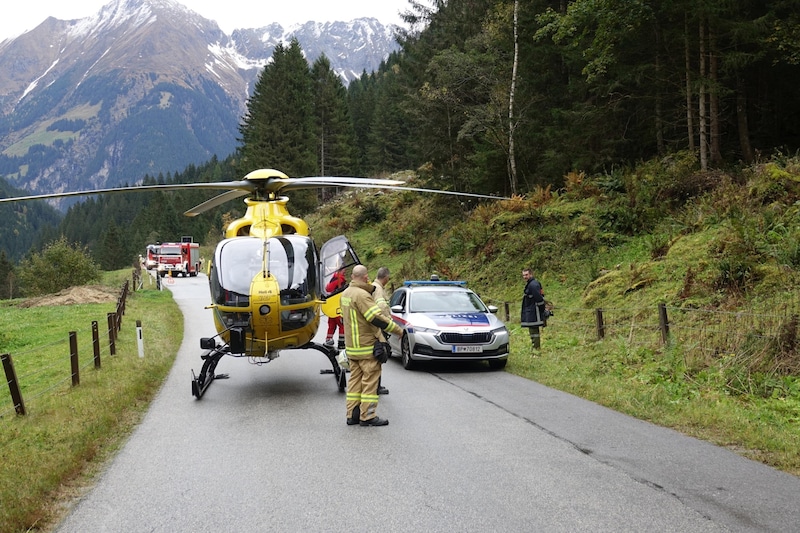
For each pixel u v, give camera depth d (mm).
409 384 10570
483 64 29625
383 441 7012
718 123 22141
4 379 13195
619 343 12016
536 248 21188
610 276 16688
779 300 11031
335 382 11188
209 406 9250
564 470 5844
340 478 5742
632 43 22031
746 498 5035
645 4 19734
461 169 32812
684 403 8336
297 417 8398
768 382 8609
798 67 20594
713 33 19828
